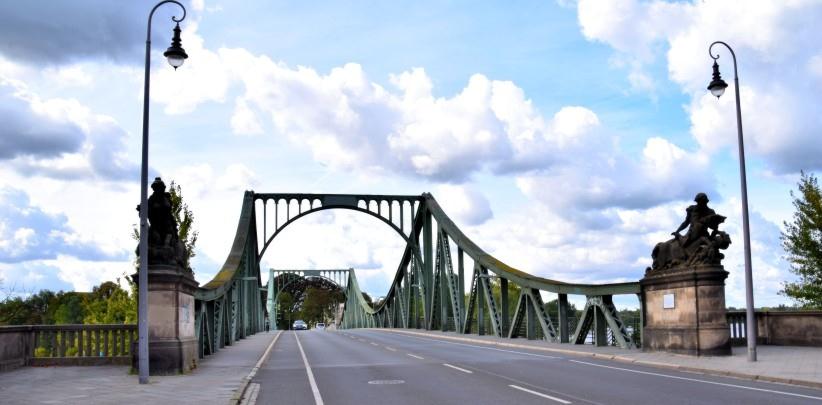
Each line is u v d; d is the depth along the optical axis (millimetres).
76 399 15070
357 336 55688
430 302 64312
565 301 33719
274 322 129250
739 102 23453
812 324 27469
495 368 22125
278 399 15570
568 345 31688
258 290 71500
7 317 49781
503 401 14453
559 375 19547
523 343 34844
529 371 20906
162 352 20719
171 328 20953
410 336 52844
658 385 16859
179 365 20844
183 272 21875
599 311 30500
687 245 24750
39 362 23469
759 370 19094
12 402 14570
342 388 17516
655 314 25984
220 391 16484
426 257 65812
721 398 14422
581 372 20391
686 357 23469
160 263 21141
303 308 173750
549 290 34531
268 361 27625
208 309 32062
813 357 22828
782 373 18328
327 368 23609
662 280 25281
